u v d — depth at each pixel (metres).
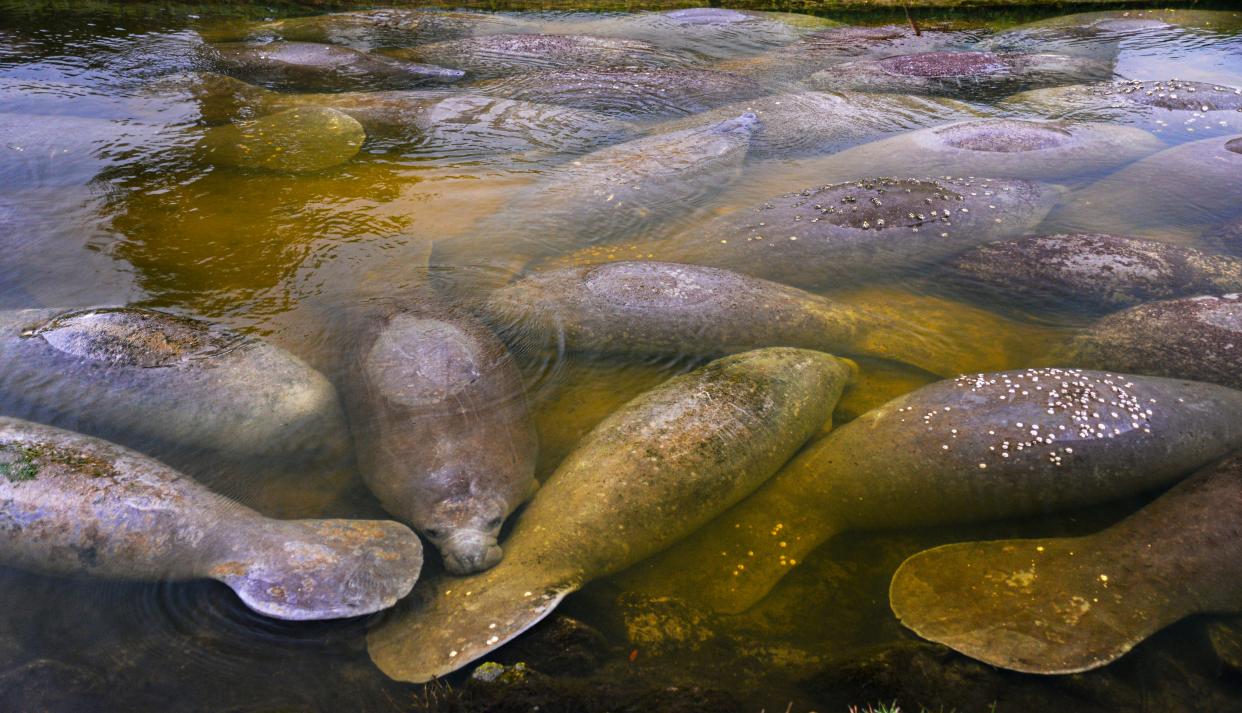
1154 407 3.88
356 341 4.42
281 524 3.44
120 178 6.51
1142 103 8.34
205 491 3.55
